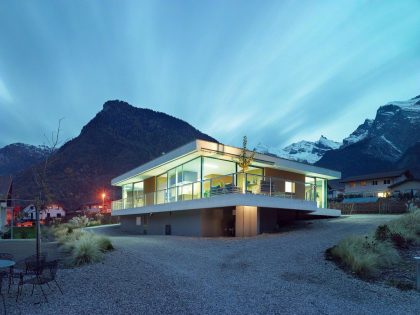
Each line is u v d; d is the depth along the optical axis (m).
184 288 6.63
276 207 15.55
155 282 7.04
